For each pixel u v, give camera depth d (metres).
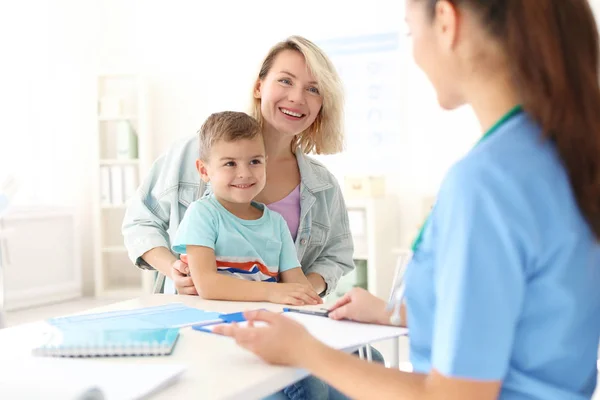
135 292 5.13
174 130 5.24
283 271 1.65
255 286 1.41
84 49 5.39
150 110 5.26
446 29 0.76
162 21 5.23
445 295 0.69
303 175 1.89
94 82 5.16
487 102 0.77
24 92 5.27
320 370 0.82
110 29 5.36
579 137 0.71
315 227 1.91
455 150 4.36
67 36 5.38
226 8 5.03
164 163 1.95
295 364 0.85
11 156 5.23
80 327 1.09
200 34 5.12
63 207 5.05
